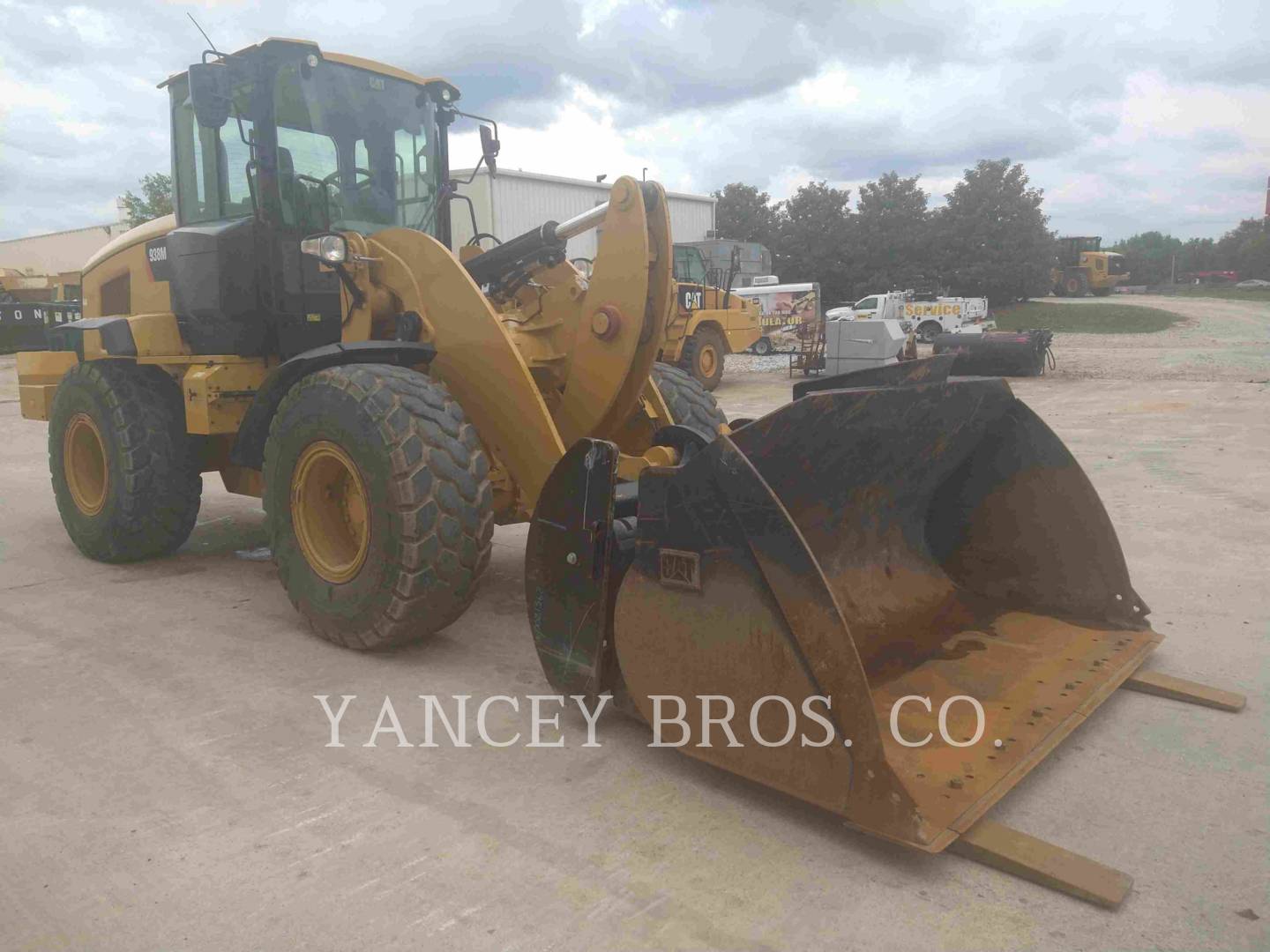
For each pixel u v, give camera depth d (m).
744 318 14.77
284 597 4.34
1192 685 3.09
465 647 3.64
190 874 2.13
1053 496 3.39
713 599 2.39
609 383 3.55
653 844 2.26
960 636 3.27
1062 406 11.11
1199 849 2.22
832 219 45.44
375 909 2.01
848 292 45.19
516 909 2.01
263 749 2.77
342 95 4.46
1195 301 44.62
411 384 3.35
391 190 4.69
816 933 1.93
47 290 22.97
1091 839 2.27
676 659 2.51
